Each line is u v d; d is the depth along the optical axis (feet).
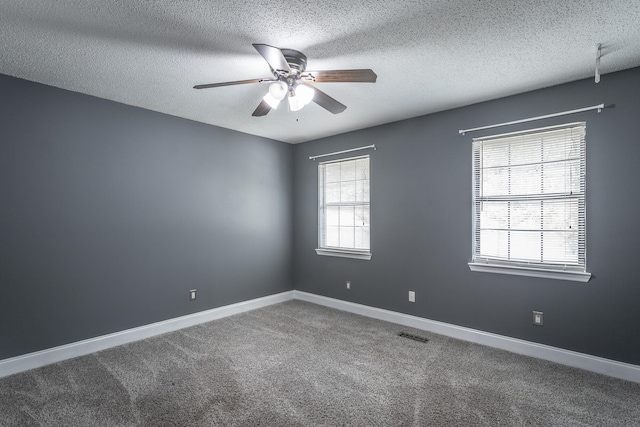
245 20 6.11
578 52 7.27
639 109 7.89
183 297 12.01
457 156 10.82
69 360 9.16
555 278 9.00
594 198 8.45
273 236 15.29
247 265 14.17
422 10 5.80
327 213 14.94
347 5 5.66
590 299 8.48
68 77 8.61
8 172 8.50
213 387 7.64
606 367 8.20
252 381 7.93
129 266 10.67
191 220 12.29
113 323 10.27
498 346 9.89
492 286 10.09
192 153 12.34
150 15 5.94
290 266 16.11
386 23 6.20
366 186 13.46
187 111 11.34
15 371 8.42
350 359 9.14
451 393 7.39
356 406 6.90
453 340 10.53
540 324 9.23
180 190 11.98
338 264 14.32
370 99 10.11
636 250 7.90
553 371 8.41
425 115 11.61
